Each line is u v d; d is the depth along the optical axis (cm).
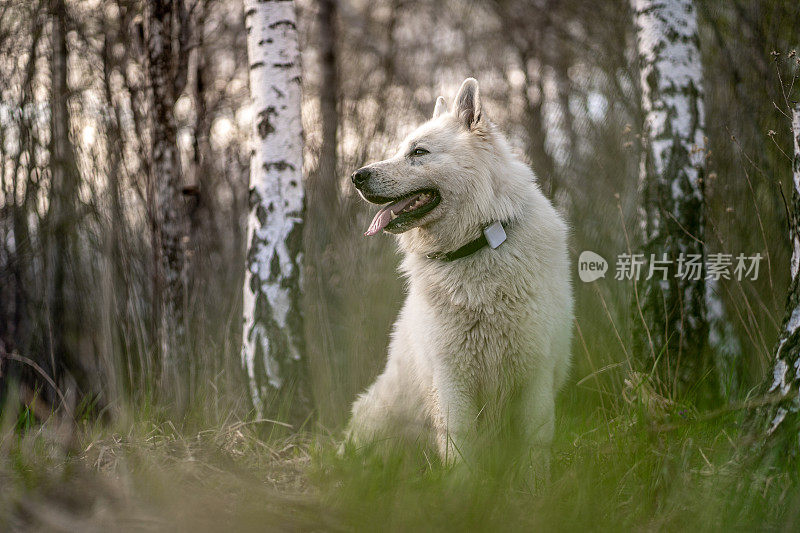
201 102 770
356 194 843
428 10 1192
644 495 283
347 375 587
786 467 291
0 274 698
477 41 1180
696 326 471
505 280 361
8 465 336
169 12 621
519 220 373
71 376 643
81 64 774
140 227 696
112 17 788
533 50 1132
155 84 611
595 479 292
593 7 1070
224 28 964
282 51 518
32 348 670
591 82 1079
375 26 1188
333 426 497
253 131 523
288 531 260
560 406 462
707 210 498
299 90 525
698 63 495
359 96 1120
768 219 556
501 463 318
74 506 279
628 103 929
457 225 376
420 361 386
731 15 693
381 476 299
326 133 984
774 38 648
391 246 700
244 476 327
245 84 992
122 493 287
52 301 679
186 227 710
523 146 1082
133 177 709
